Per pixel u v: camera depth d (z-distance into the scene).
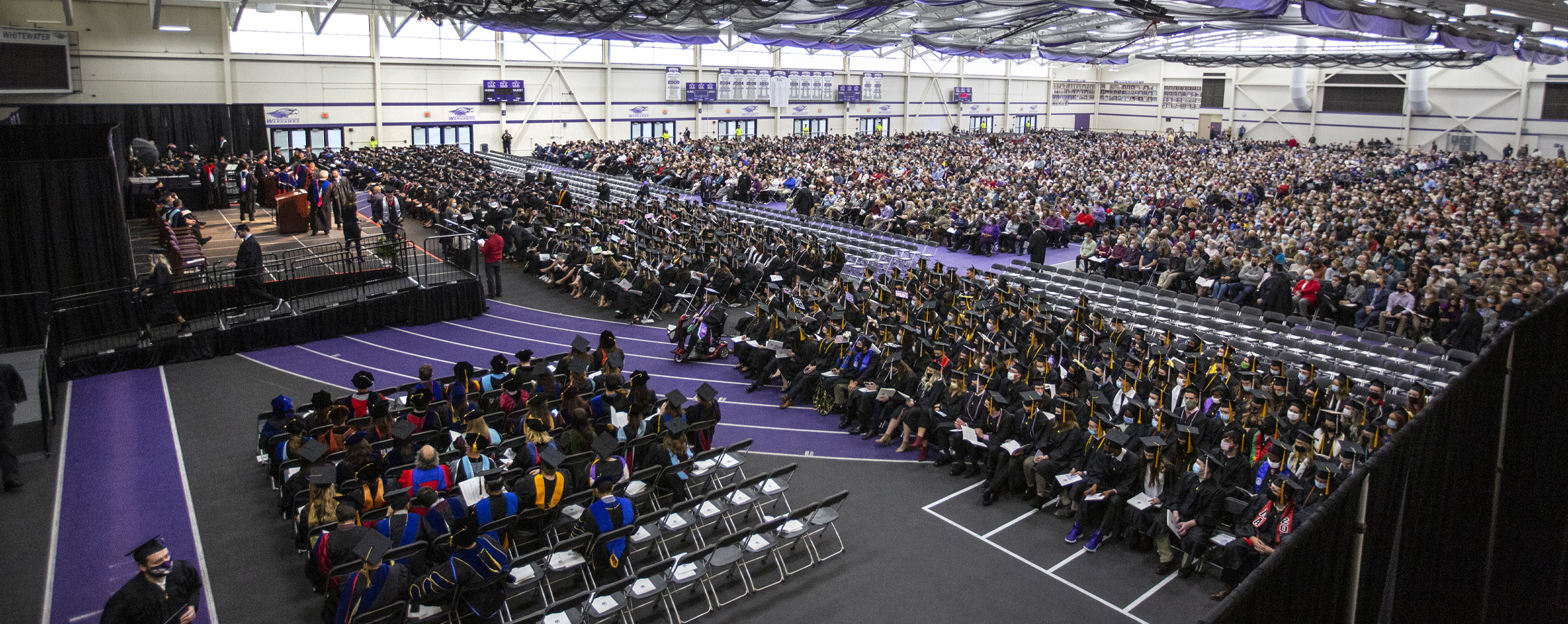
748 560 9.20
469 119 46.28
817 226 27.86
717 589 9.30
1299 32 34.50
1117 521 10.25
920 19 37.91
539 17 22.55
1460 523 8.07
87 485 11.29
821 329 15.66
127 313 16.59
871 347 14.09
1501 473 9.72
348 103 42.06
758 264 22.45
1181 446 10.34
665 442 10.43
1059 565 9.88
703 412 11.70
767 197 37.91
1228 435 10.09
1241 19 31.20
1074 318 17.03
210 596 8.92
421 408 11.29
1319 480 9.20
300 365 16.48
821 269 22.27
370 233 24.95
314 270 19.56
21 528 9.98
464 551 7.83
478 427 10.00
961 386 12.41
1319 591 4.62
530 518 9.00
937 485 11.93
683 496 10.32
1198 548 9.54
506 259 26.12
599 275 21.69
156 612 6.54
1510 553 10.29
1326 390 12.98
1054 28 41.88
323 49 40.81
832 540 10.36
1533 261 20.06
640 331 19.50
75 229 16.17
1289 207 29.62
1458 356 14.64
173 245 17.75
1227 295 20.78
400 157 37.56
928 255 25.66
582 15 23.38
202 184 28.45
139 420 13.55
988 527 10.75
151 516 10.52
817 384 14.87
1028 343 15.40
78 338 16.09
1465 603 8.46
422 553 8.25
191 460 12.14
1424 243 23.09
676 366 17.09
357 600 7.43
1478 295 17.69
